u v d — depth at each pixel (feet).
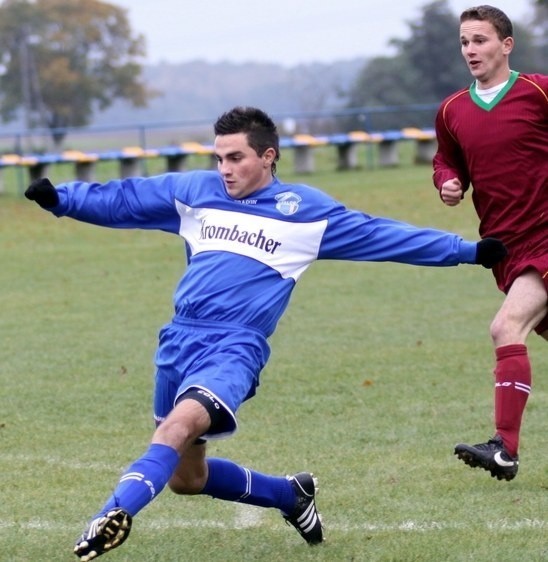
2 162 264.93
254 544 51.34
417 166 318.86
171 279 146.00
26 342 105.81
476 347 99.40
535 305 55.01
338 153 316.19
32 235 197.16
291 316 117.08
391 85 579.07
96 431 74.08
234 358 45.52
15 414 78.89
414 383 86.22
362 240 47.39
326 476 62.69
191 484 48.29
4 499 59.16
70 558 49.49
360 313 118.42
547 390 83.05
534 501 57.11
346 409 78.74
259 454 67.56
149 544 51.39
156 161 353.51
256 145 47.19
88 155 285.64
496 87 57.06
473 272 146.10
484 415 76.18
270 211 47.47
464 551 49.34
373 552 49.44
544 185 56.44
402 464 64.80
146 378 89.71
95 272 153.58
